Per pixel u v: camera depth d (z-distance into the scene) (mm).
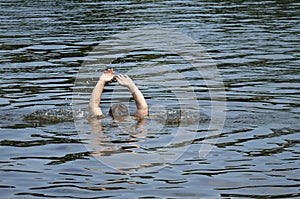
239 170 16641
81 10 56500
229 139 19359
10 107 23781
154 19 49781
